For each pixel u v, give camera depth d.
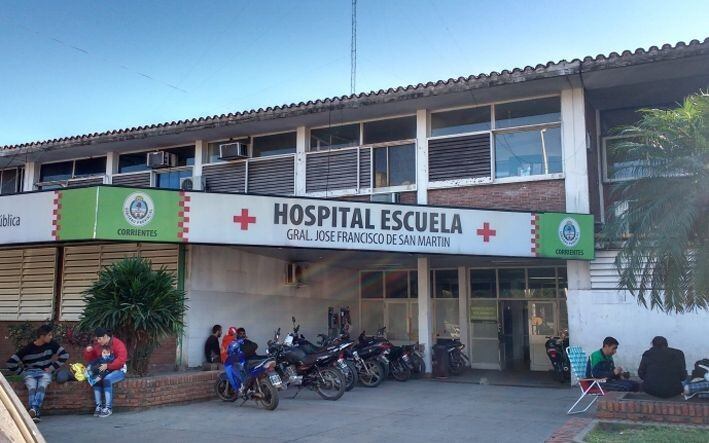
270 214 13.64
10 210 13.91
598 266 14.35
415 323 19.94
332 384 12.46
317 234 13.74
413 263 18.56
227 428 9.33
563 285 18.16
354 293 20.70
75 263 16.53
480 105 16.16
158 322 11.34
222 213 13.47
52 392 10.27
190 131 17.88
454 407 11.45
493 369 18.41
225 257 15.68
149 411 10.70
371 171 16.86
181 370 14.07
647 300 13.64
